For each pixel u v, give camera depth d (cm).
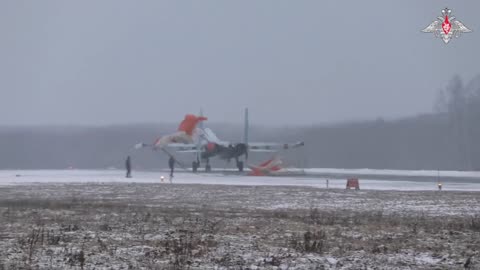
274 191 18188
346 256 6750
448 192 18000
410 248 7412
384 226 9712
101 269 5775
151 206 13388
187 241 7675
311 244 7469
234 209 12862
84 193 17475
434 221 10644
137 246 7294
